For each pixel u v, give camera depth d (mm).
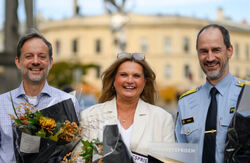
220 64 3305
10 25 9891
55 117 3232
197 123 3379
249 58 60312
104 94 3848
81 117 3451
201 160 3270
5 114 3438
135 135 3504
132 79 3602
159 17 54688
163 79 54125
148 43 54688
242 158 2900
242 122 2916
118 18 22422
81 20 54875
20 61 3516
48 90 3615
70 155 3221
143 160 3307
